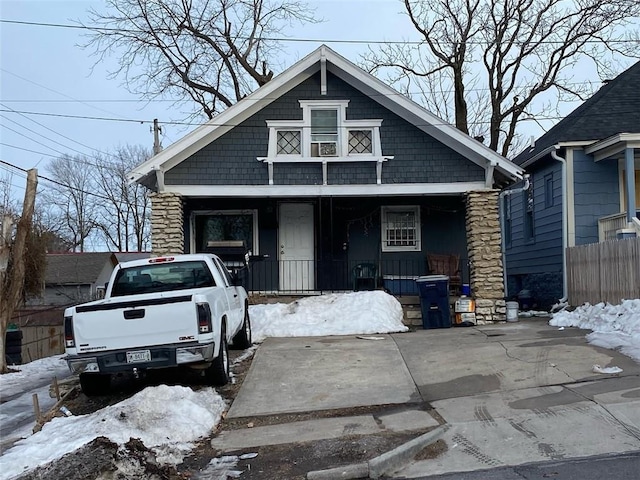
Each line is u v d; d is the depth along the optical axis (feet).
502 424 20.49
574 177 52.06
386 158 46.85
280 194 46.73
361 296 43.57
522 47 77.87
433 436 19.65
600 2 72.49
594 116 53.83
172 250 45.24
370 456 18.30
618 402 21.49
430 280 43.37
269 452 19.38
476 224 46.34
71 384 30.96
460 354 30.83
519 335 35.83
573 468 16.58
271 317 41.96
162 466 17.97
